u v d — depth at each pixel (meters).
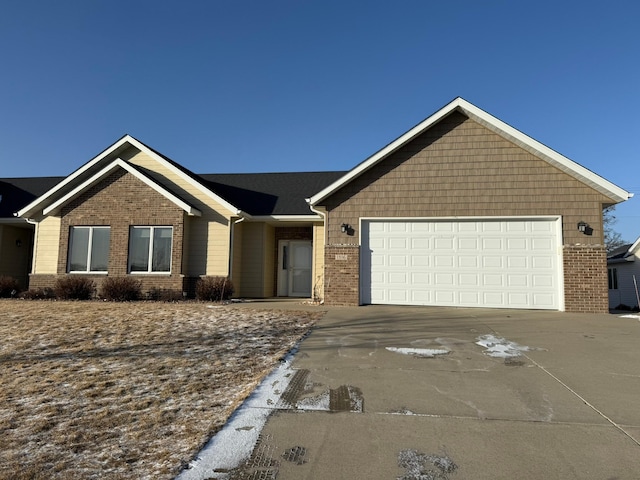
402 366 5.62
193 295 14.12
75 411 4.08
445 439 3.59
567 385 4.91
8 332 7.49
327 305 11.88
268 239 15.98
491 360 5.92
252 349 6.48
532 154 11.51
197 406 4.23
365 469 3.11
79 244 14.24
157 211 13.93
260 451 3.36
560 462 3.22
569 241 11.16
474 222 11.68
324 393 4.62
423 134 12.04
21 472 2.99
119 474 2.99
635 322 8.98
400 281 11.87
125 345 6.65
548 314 10.30
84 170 14.79
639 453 3.36
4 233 16.95
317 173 18.48
